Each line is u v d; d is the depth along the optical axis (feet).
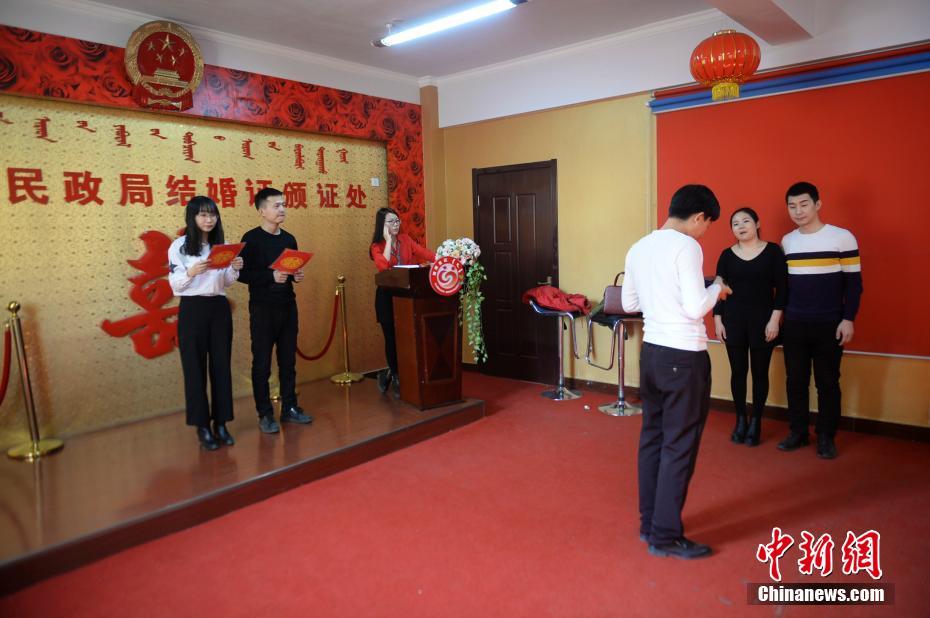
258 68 16.34
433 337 14.82
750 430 13.26
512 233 19.77
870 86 13.20
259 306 13.25
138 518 9.50
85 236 13.62
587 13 14.82
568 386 18.95
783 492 10.87
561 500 10.81
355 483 11.72
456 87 20.35
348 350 18.49
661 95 16.08
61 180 13.23
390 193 19.97
